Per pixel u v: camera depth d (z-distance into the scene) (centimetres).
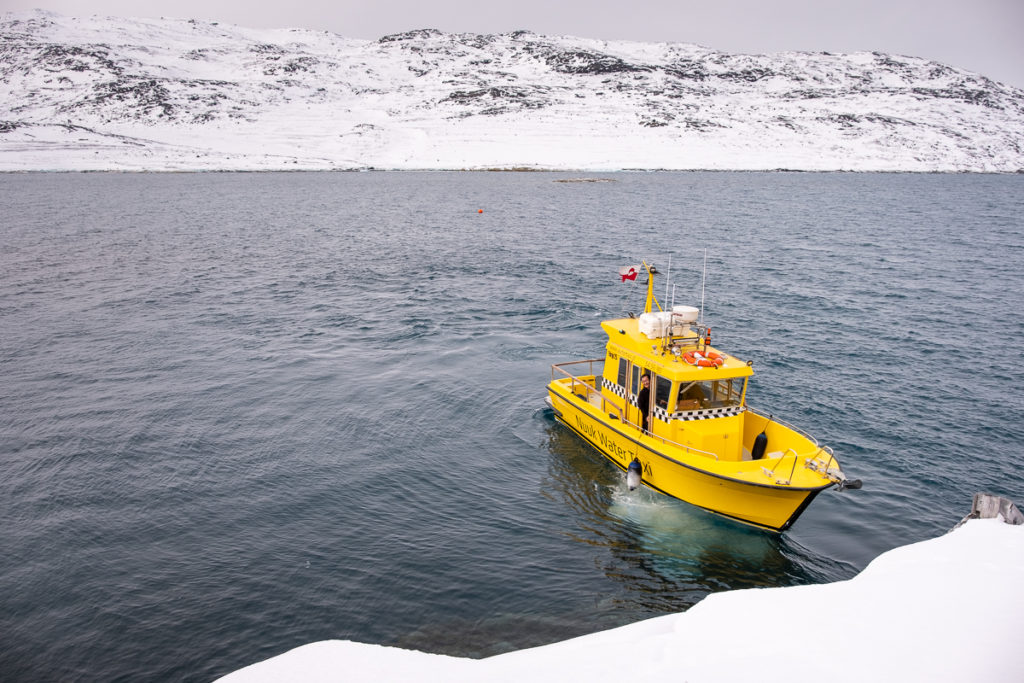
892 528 1509
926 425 2009
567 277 4128
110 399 2220
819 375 2417
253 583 1304
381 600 1258
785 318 3188
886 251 5188
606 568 1371
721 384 1614
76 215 7219
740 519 1526
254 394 2266
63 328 3009
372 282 3984
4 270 4259
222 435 1953
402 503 1602
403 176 13938
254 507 1575
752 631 864
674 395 1596
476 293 3697
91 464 1778
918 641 788
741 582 1338
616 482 1723
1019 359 2616
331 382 2377
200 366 2539
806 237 5953
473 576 1332
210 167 14500
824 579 1351
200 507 1575
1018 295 3684
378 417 2086
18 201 8606
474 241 5644
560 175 14525
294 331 2988
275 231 6181
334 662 918
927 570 997
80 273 4191
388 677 866
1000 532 1136
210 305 3428
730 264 4588
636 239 5781
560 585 1313
